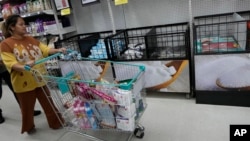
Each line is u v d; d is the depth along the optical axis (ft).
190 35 8.04
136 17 10.30
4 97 11.96
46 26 10.75
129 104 4.99
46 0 10.42
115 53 9.02
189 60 7.64
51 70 7.59
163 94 9.15
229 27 8.64
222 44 7.41
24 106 7.30
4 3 12.45
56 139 7.40
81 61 8.97
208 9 8.81
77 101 5.80
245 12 8.11
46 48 7.28
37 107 9.93
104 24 11.27
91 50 9.47
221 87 7.30
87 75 8.47
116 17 10.73
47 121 8.47
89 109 5.60
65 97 6.02
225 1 8.46
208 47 7.34
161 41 9.77
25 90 7.03
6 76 8.32
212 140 6.07
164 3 9.47
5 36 6.75
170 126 7.02
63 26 11.64
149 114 7.84
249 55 6.49
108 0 9.45
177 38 9.44
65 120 6.29
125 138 6.79
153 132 6.86
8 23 6.39
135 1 10.00
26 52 6.75
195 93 8.16
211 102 7.73
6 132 8.38
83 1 10.11
